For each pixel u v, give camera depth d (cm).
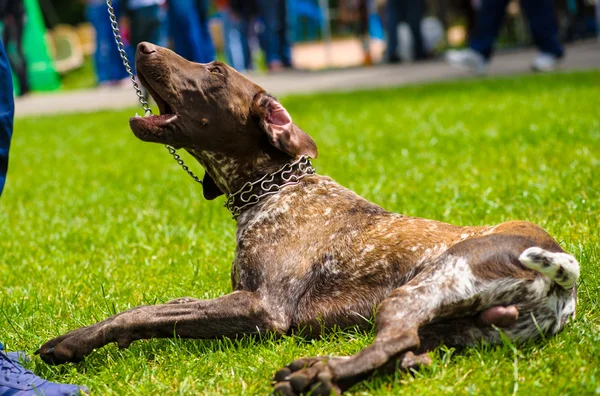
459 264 443
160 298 598
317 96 1916
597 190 780
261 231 525
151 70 543
